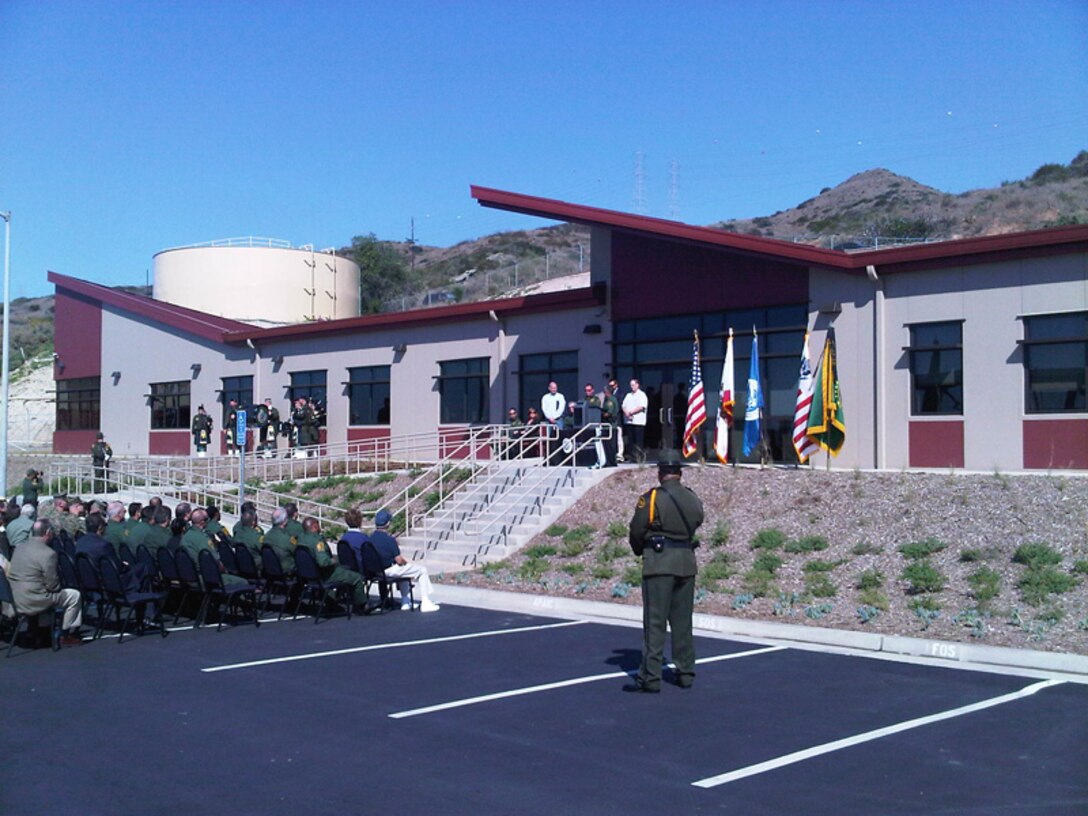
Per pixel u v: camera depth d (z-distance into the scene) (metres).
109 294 40.59
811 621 12.41
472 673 10.19
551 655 11.10
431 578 17.05
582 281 57.25
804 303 20.55
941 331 18.84
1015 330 17.91
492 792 6.57
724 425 20.12
